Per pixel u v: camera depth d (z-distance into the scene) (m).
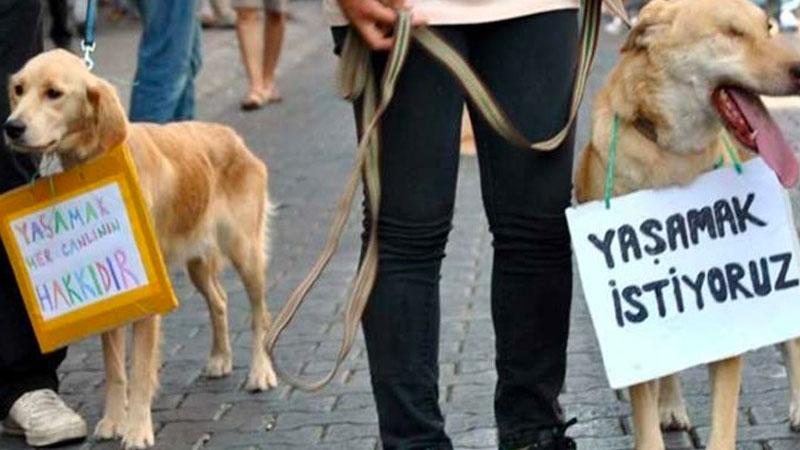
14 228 10.25
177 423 10.70
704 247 8.69
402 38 7.88
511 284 8.66
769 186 8.72
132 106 16.94
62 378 11.98
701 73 8.36
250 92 25.75
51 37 23.84
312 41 36.06
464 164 20.09
